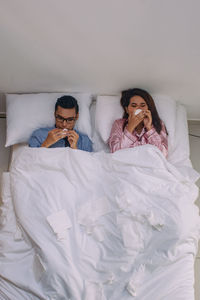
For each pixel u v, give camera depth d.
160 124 2.28
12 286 1.74
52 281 1.68
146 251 1.79
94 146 2.37
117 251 1.78
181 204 1.87
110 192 1.96
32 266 1.78
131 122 2.24
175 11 1.59
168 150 2.34
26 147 2.14
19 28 1.75
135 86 2.29
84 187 2.02
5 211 2.01
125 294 1.69
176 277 1.74
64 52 1.93
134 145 2.21
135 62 2.00
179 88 2.29
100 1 1.54
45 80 2.24
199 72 2.08
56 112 2.26
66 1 1.54
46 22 1.69
